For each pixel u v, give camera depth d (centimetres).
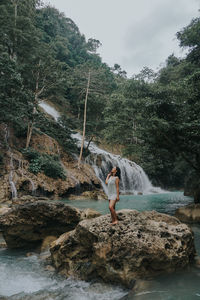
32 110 2084
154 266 412
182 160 1961
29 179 1653
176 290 351
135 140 1619
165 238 454
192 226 851
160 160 1748
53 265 502
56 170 1911
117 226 458
